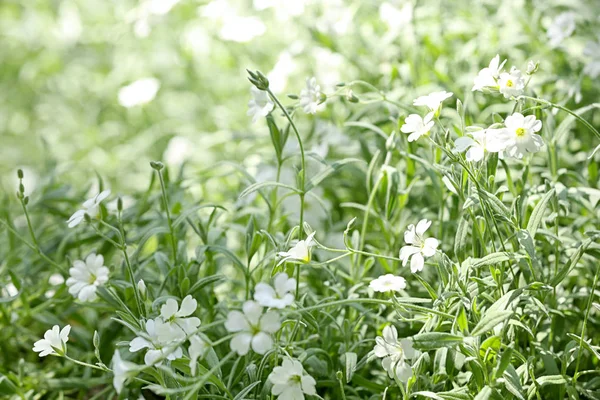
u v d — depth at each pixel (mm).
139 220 928
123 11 1542
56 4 1649
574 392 761
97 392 891
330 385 807
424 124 769
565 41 982
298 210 949
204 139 1157
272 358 787
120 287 813
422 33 1021
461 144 751
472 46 983
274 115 1018
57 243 941
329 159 984
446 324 775
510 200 840
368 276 871
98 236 921
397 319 811
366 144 931
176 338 749
